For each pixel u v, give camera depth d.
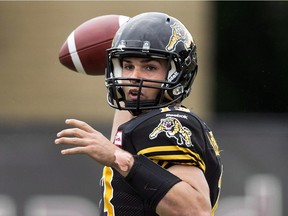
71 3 27.30
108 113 26.45
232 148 18.69
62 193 18.30
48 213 18.23
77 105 26.44
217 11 27.62
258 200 18.42
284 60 27.36
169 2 27.34
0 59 26.92
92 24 11.75
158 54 9.50
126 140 9.34
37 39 27.12
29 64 26.78
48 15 27.14
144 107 9.58
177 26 9.79
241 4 27.55
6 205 18.22
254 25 27.58
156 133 9.22
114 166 8.90
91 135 8.80
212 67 27.39
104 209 9.73
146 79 9.49
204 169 9.37
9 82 26.66
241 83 27.25
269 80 27.11
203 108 27.20
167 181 8.92
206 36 27.50
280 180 18.48
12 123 18.59
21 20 27.14
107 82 9.75
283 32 27.62
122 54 9.58
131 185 9.05
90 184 18.31
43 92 26.62
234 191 18.48
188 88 10.02
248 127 18.83
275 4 27.67
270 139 18.69
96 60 11.66
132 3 27.14
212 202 9.79
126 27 9.74
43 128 18.53
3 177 18.30
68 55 11.75
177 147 9.14
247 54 27.52
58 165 18.36
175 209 8.91
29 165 18.34
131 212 9.45
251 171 18.61
